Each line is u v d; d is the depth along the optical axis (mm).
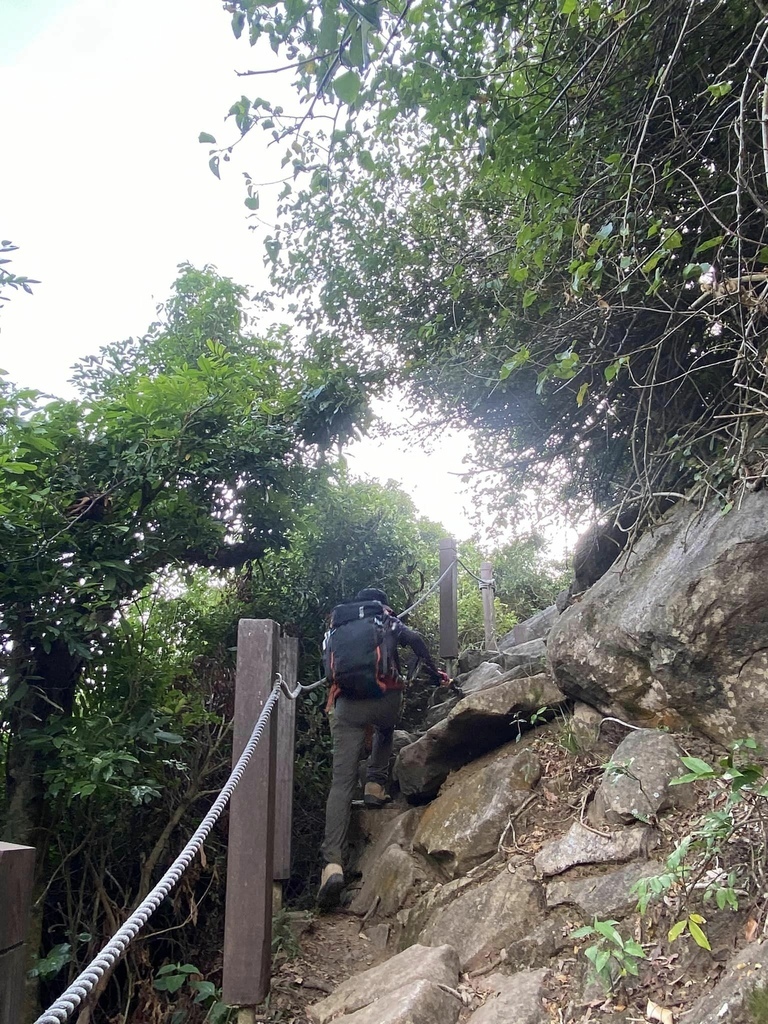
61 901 3754
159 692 3988
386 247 4797
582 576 4652
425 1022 2340
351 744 4328
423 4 2787
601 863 2799
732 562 2984
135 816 3949
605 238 2672
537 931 2678
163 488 4145
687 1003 2100
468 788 3793
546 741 3920
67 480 3785
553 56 3166
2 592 3389
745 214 3004
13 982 1106
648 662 3264
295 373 5574
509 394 4277
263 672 2754
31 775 3467
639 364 3703
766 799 2393
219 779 4465
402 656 6676
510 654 5793
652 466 3518
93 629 3479
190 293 6766
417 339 4895
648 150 3188
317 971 3291
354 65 2008
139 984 3350
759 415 2893
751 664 2924
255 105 2502
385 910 3641
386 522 6590
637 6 2889
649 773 2945
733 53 3021
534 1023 2250
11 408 3709
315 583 6109
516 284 3879
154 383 4199
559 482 4785
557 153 3268
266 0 2111
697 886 2404
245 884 2553
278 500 4758
